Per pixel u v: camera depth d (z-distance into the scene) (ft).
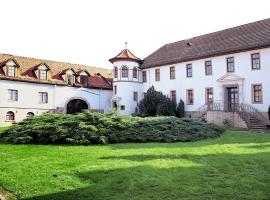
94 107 135.54
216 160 32.09
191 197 21.06
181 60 114.93
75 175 27.45
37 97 118.42
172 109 112.16
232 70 99.25
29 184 25.03
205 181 24.47
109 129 52.24
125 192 22.49
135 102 128.88
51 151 41.27
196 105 110.11
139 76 132.05
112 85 143.13
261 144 45.21
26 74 118.42
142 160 32.99
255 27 102.58
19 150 43.09
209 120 94.63
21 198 22.24
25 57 127.75
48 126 53.06
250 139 52.44
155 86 127.03
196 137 54.03
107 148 43.60
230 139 53.36
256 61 92.79
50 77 124.26
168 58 123.24
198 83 109.81
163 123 58.23
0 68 112.98
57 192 23.12
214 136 57.57
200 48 113.80
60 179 26.21
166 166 29.66
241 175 26.04
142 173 27.07
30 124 57.47
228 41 104.88
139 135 52.49
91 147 45.16
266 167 28.68
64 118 59.31
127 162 31.94
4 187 24.66
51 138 50.80
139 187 23.41
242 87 95.55
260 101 90.79
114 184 24.35
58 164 31.89
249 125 83.35
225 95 100.99
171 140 51.62
